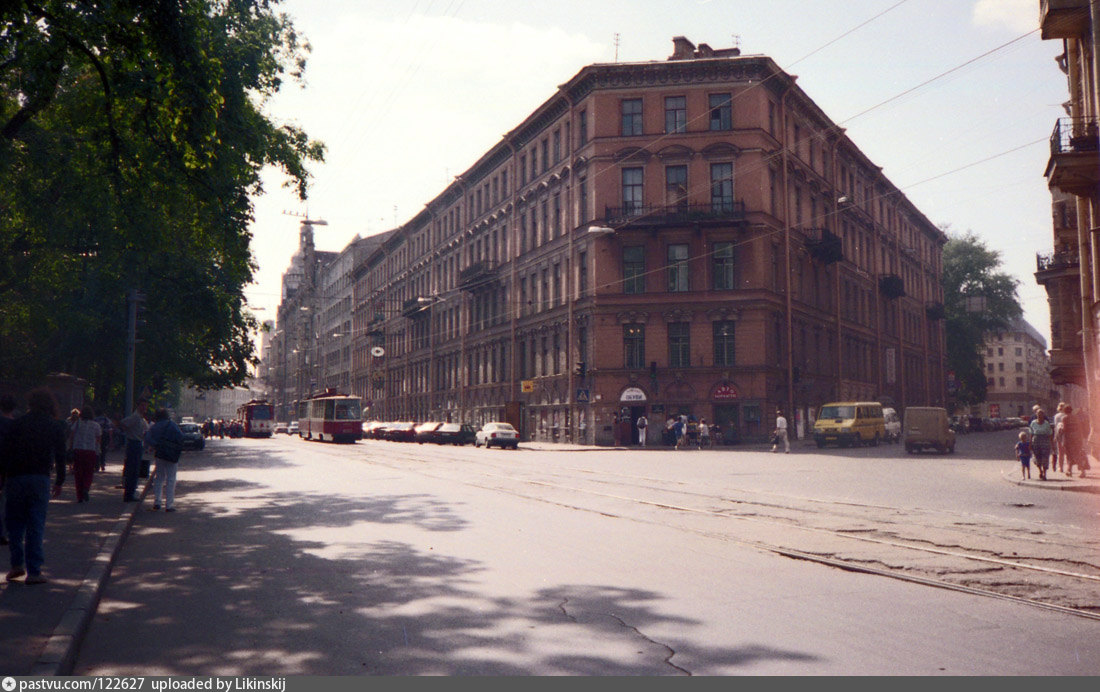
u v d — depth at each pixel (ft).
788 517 41.37
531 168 168.86
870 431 135.23
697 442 136.26
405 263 255.70
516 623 20.93
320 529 38.09
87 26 34.06
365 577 26.84
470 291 199.11
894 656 17.90
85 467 48.34
